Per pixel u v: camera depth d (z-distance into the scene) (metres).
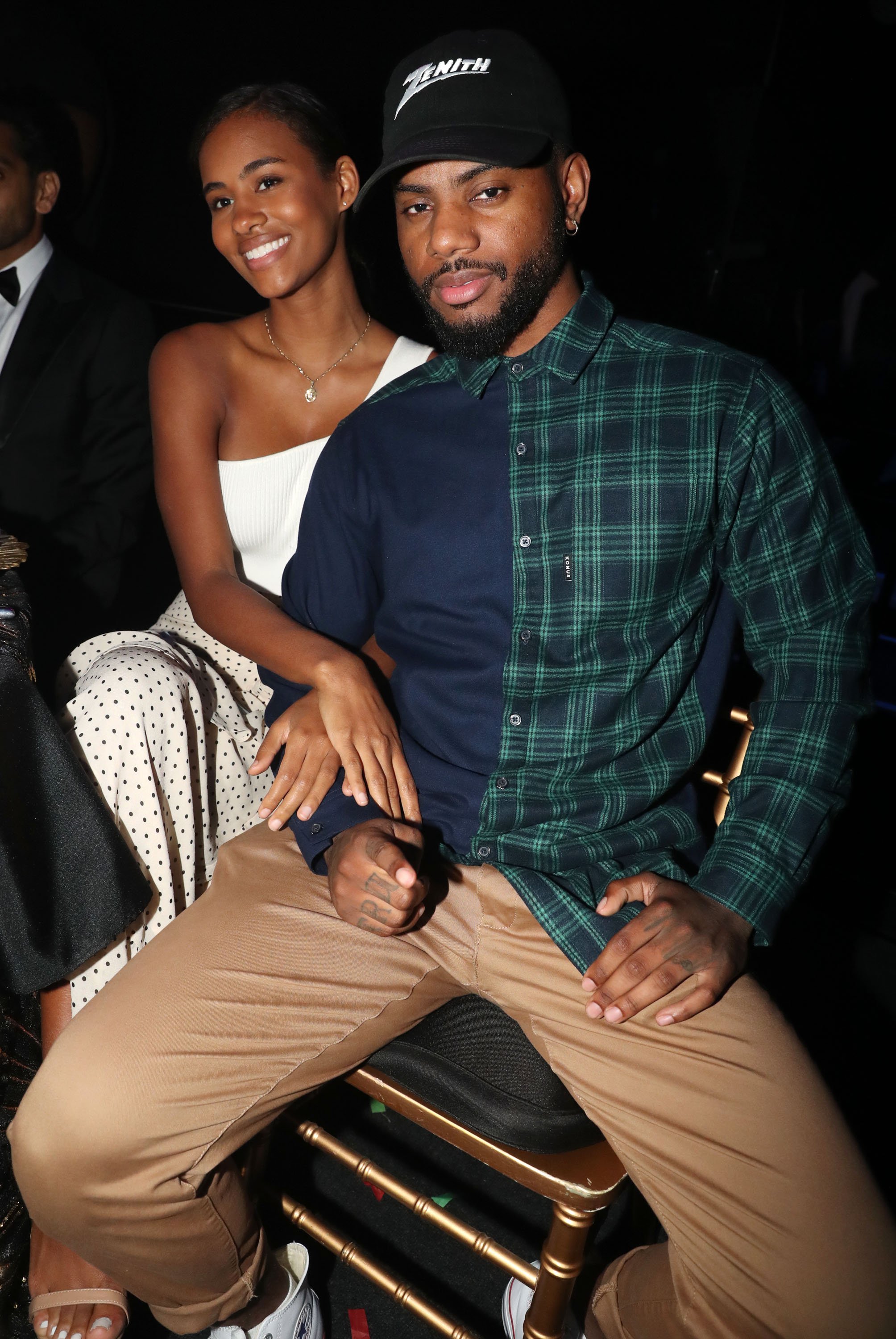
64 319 2.19
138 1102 1.14
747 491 1.26
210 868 1.64
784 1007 2.12
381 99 2.84
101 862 1.30
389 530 1.37
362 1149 1.78
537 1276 1.23
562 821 1.31
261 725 1.77
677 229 2.94
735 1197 1.07
